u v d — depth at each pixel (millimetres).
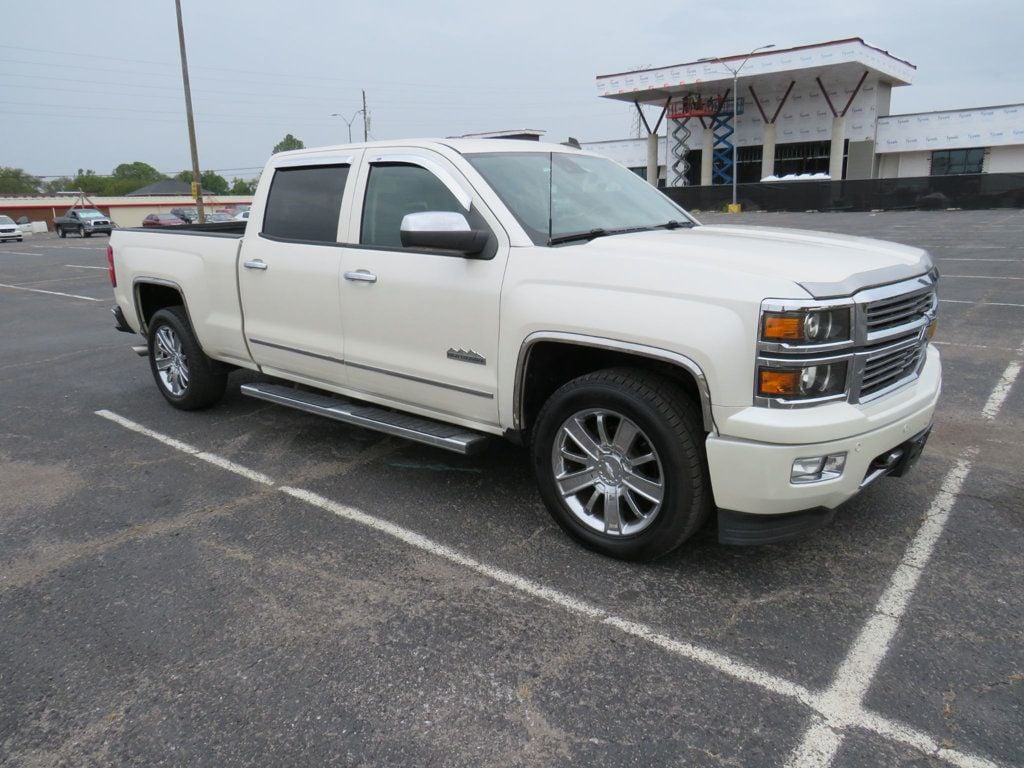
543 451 3686
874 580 3383
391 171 4285
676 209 4738
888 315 3197
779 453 2947
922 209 37188
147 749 2502
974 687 2682
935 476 4457
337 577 3531
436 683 2785
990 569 3447
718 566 3541
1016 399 5859
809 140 52219
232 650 3002
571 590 3371
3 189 120562
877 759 2379
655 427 3211
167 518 4195
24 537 4004
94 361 8266
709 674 2795
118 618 3236
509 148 4312
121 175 140250
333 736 2537
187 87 33562
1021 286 11312
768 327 2916
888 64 47156
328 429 5641
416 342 4082
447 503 4305
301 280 4648
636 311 3195
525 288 3562
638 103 57281
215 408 6242
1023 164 47031
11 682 2842
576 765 2393
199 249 5426
